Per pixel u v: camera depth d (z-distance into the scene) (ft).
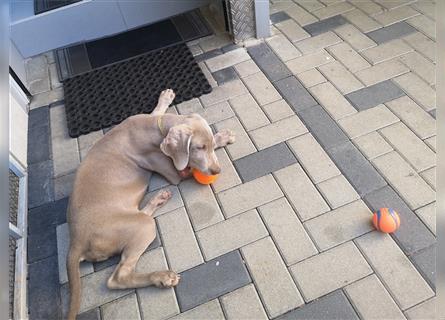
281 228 3.40
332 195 3.53
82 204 3.35
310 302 2.97
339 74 4.59
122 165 3.67
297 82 4.61
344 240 3.23
